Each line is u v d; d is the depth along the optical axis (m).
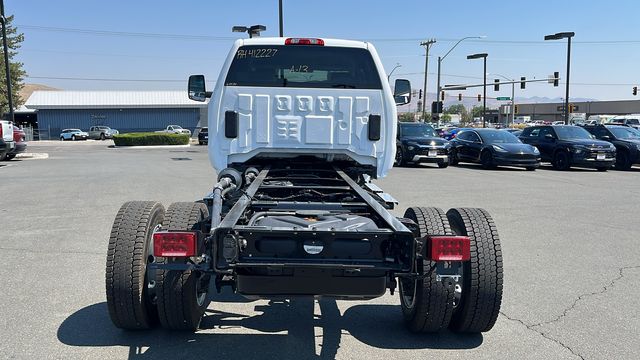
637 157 20.22
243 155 5.73
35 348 4.12
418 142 20.05
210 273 3.97
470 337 4.47
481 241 4.20
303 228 3.74
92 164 21.67
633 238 8.11
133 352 4.09
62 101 71.81
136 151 36.38
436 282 4.05
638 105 95.62
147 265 4.27
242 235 3.71
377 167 5.80
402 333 4.55
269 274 3.74
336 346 4.27
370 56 5.81
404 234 3.70
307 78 5.78
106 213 9.65
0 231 8.12
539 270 6.36
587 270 6.38
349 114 5.71
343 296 3.78
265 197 4.90
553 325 4.72
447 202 11.23
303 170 5.77
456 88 53.31
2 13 26.22
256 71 5.75
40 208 10.16
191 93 7.12
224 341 4.33
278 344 4.29
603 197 12.55
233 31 19.52
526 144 20.11
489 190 13.40
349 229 3.88
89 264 6.36
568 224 9.16
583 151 19.53
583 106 104.50
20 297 5.23
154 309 4.48
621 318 4.89
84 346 4.18
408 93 7.08
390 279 4.05
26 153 29.28
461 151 21.39
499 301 4.20
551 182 15.61
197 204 4.48
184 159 25.91
